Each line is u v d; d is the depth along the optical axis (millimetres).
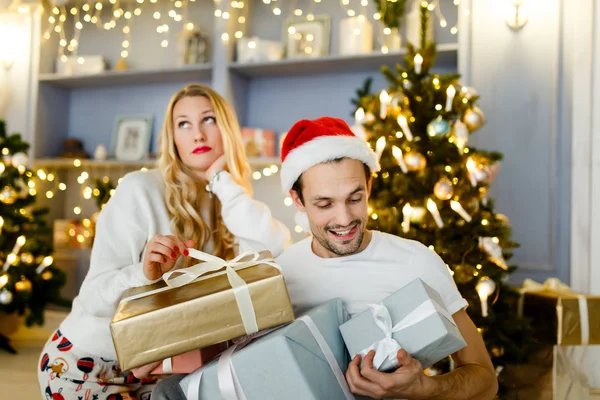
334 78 3740
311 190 1192
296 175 1234
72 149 4113
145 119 4102
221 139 1711
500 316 2264
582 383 2533
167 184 1630
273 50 3582
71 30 4367
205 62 3807
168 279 1153
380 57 3305
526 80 3113
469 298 2232
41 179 3975
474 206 2402
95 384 1521
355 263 1257
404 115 2463
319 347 1031
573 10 3020
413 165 2303
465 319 1226
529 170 3105
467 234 2301
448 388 1021
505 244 2416
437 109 2428
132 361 1017
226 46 3592
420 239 2254
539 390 2354
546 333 2348
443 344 999
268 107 3887
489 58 3166
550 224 3066
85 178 3912
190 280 1139
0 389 2477
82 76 3938
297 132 1291
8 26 4086
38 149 4074
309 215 1221
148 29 4199
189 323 1030
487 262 2285
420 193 2340
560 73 3059
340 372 1046
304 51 3592
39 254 3436
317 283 1272
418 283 1062
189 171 1736
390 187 2387
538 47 3094
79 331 1511
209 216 1750
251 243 1610
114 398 1542
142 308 1053
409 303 1042
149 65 4188
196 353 1137
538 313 2410
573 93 2984
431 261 1249
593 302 2266
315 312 1087
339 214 1167
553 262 3047
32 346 3330
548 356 2377
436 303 1035
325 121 1354
